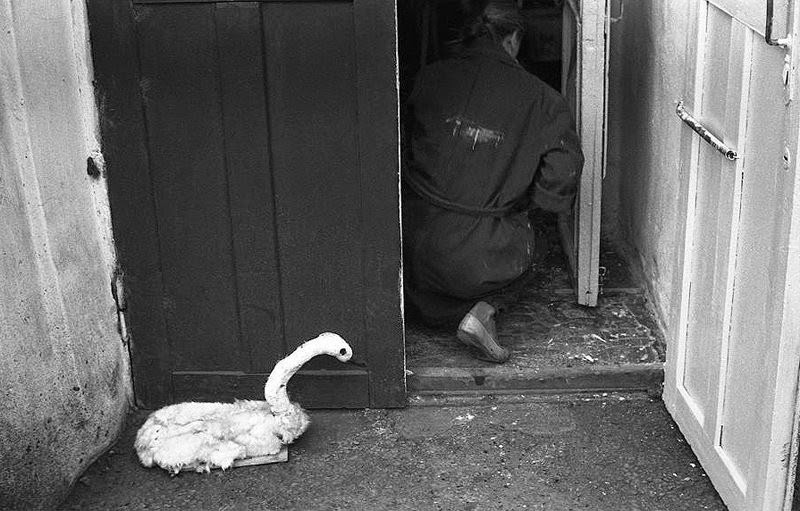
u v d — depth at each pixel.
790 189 2.38
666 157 3.86
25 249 2.87
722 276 2.91
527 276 3.90
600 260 4.64
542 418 3.53
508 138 3.65
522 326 4.03
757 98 2.59
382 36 3.12
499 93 3.68
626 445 3.37
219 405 3.46
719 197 2.91
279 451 3.34
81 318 3.21
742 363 2.79
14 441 2.83
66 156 3.11
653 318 4.05
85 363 3.23
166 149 3.29
